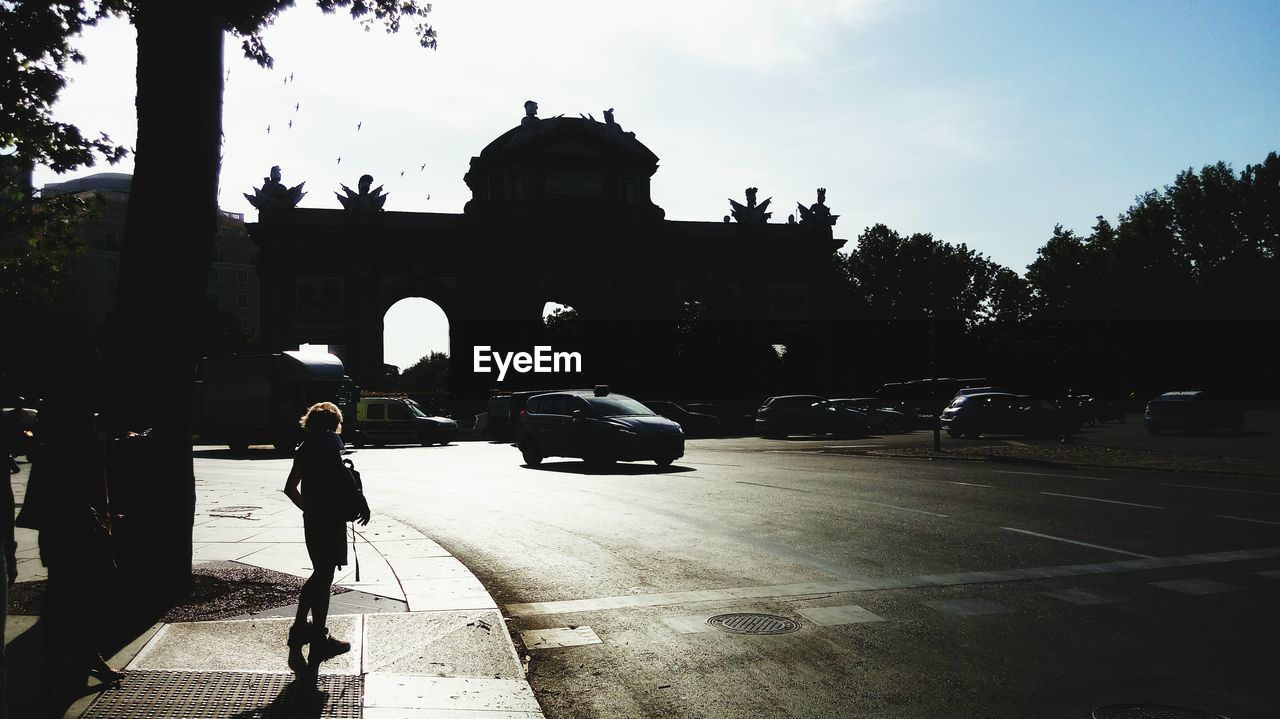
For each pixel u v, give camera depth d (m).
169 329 7.73
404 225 60.16
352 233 59.12
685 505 14.20
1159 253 78.00
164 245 7.79
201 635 6.44
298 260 58.44
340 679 5.50
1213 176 77.75
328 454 6.21
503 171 62.31
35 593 7.52
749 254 67.00
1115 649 6.00
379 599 7.66
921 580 8.28
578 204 63.03
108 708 4.93
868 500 14.29
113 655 5.91
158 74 7.90
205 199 8.05
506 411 44.03
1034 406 34.53
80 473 5.06
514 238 61.22
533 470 22.12
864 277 104.12
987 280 102.94
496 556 10.09
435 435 38.72
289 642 5.95
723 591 8.06
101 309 101.06
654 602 7.71
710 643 6.41
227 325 95.38
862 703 5.10
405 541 10.86
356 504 6.21
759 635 6.58
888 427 45.19
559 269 62.91
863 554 9.65
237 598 7.54
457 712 4.98
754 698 5.25
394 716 4.91
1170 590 7.61
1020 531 10.84
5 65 13.92
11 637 6.23
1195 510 12.27
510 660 5.95
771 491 15.92
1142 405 74.06
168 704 5.01
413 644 6.29
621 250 63.34
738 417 51.09
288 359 34.34
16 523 4.99
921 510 12.95
